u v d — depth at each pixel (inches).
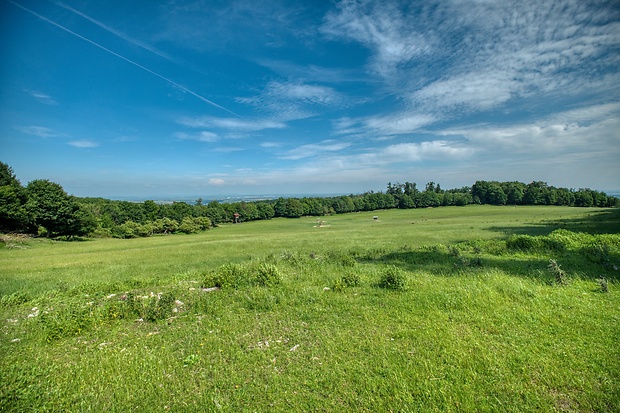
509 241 842.2
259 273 540.4
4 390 230.1
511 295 404.8
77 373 263.0
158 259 1111.0
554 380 225.8
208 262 976.3
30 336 345.4
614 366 237.8
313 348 288.5
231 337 322.7
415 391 218.8
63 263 1043.3
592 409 198.7
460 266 604.1
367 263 753.0
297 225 3484.3
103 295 503.2
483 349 271.3
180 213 3789.4
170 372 261.3
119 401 223.3
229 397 222.7
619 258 618.5
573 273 520.7
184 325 366.3
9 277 769.6
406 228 2134.6
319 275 585.9
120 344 322.3
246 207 4478.3
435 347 280.8
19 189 2220.7
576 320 322.0
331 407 207.6
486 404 203.9
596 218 1903.3
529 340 285.1
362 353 275.3
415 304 392.5
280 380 239.5
